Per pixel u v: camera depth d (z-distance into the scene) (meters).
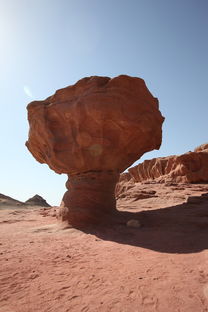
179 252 6.79
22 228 12.84
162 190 23.39
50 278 5.14
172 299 3.94
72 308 3.81
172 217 12.60
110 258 6.59
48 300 4.12
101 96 12.43
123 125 12.65
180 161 28.41
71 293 4.37
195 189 21.70
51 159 14.40
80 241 9.05
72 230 11.10
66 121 13.83
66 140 14.02
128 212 14.70
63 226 11.88
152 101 14.31
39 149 16.39
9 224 15.12
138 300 3.97
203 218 11.66
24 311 3.76
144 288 4.42
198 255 6.28
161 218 12.67
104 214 12.65
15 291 4.52
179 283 4.53
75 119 13.20
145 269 5.48
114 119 12.54
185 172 27.34
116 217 12.90
